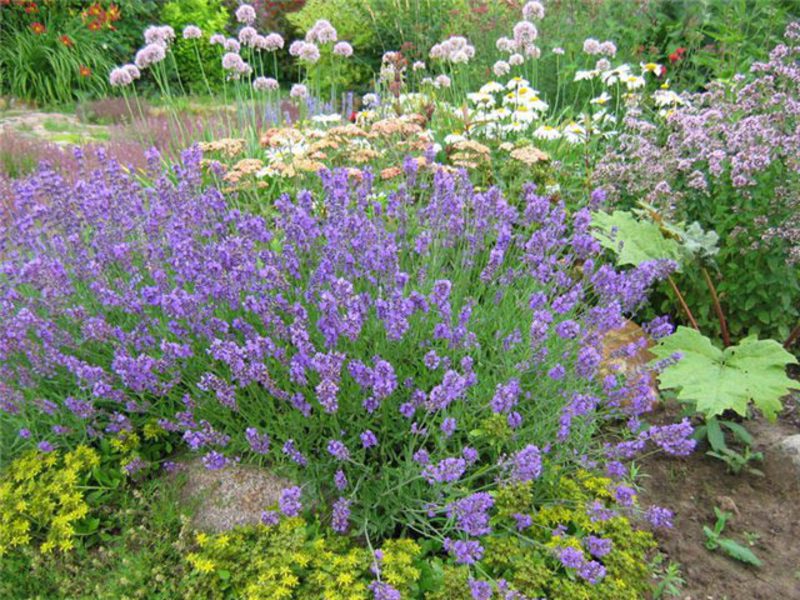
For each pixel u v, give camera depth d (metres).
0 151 7.27
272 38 6.18
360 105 9.54
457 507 2.38
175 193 3.47
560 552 2.46
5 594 2.57
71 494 2.78
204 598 2.45
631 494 2.66
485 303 3.27
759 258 3.83
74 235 3.19
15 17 12.62
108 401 3.15
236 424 2.93
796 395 3.78
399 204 3.46
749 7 7.84
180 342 3.01
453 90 7.06
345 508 2.51
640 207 4.36
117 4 13.64
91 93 12.53
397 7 10.62
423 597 2.49
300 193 3.22
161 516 2.73
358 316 2.56
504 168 4.65
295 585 2.47
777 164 3.82
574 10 8.30
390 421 2.83
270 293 2.99
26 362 3.07
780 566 2.77
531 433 2.87
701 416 3.61
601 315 2.98
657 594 2.61
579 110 7.29
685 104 4.84
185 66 13.80
